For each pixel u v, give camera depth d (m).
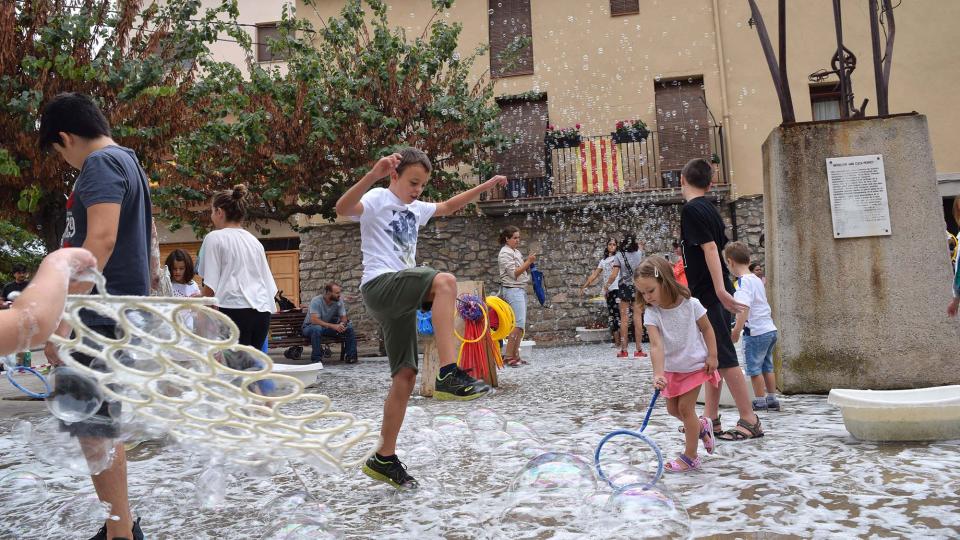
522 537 1.73
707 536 1.81
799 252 4.66
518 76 12.18
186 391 1.14
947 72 11.05
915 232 4.55
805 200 4.68
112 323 1.44
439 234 12.01
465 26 12.36
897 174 4.61
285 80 10.38
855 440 3.02
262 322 3.73
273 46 10.48
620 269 8.47
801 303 4.64
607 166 11.79
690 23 11.72
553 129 11.99
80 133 1.94
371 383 6.35
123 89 6.04
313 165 9.73
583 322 11.69
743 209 11.34
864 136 4.66
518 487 1.92
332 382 6.48
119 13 6.43
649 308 2.67
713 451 2.89
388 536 1.92
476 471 2.72
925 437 2.94
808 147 4.71
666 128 11.56
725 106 11.43
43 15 5.82
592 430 3.47
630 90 11.85
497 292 11.83
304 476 2.77
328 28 10.78
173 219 10.39
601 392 5.08
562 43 12.08
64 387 1.26
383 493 2.46
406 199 2.62
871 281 4.56
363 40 12.41
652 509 1.64
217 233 3.67
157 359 1.06
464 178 11.97
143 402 1.17
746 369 4.04
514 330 7.52
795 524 1.90
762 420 3.63
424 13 12.52
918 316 4.50
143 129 6.27
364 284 2.48
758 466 2.60
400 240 2.57
